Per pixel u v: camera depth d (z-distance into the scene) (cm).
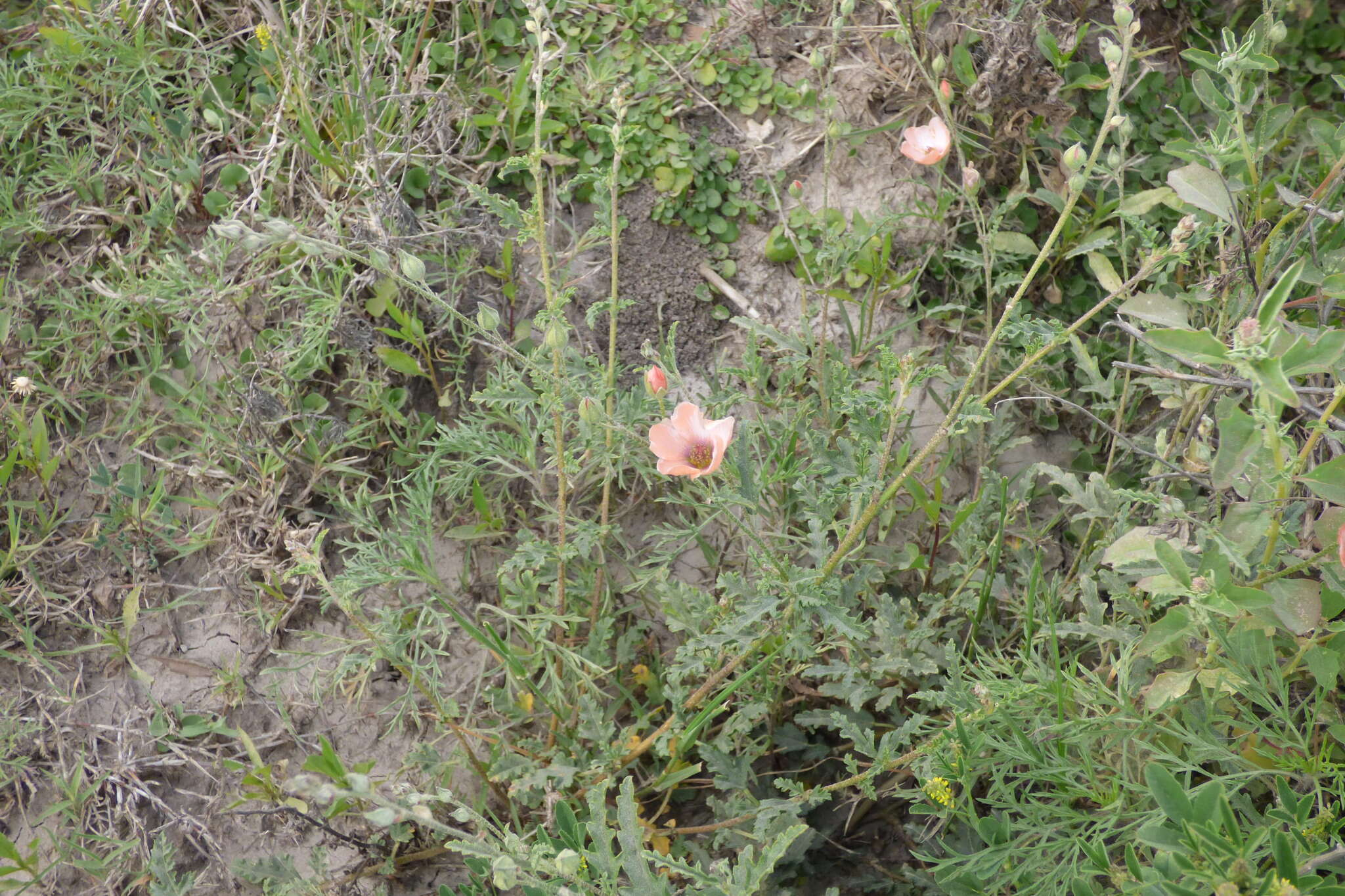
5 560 304
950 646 238
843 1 288
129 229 347
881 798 286
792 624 249
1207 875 159
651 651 302
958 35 341
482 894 246
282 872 254
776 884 266
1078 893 189
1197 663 221
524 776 259
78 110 349
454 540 317
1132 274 333
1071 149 214
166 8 347
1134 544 213
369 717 297
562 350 255
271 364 315
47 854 280
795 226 346
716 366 329
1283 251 258
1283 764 205
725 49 361
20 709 295
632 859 191
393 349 314
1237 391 256
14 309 332
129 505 315
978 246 345
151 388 328
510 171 342
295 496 317
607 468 278
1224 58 232
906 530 319
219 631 307
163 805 282
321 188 330
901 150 293
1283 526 221
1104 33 359
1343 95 358
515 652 282
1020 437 323
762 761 292
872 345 314
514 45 359
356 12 343
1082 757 221
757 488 236
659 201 347
